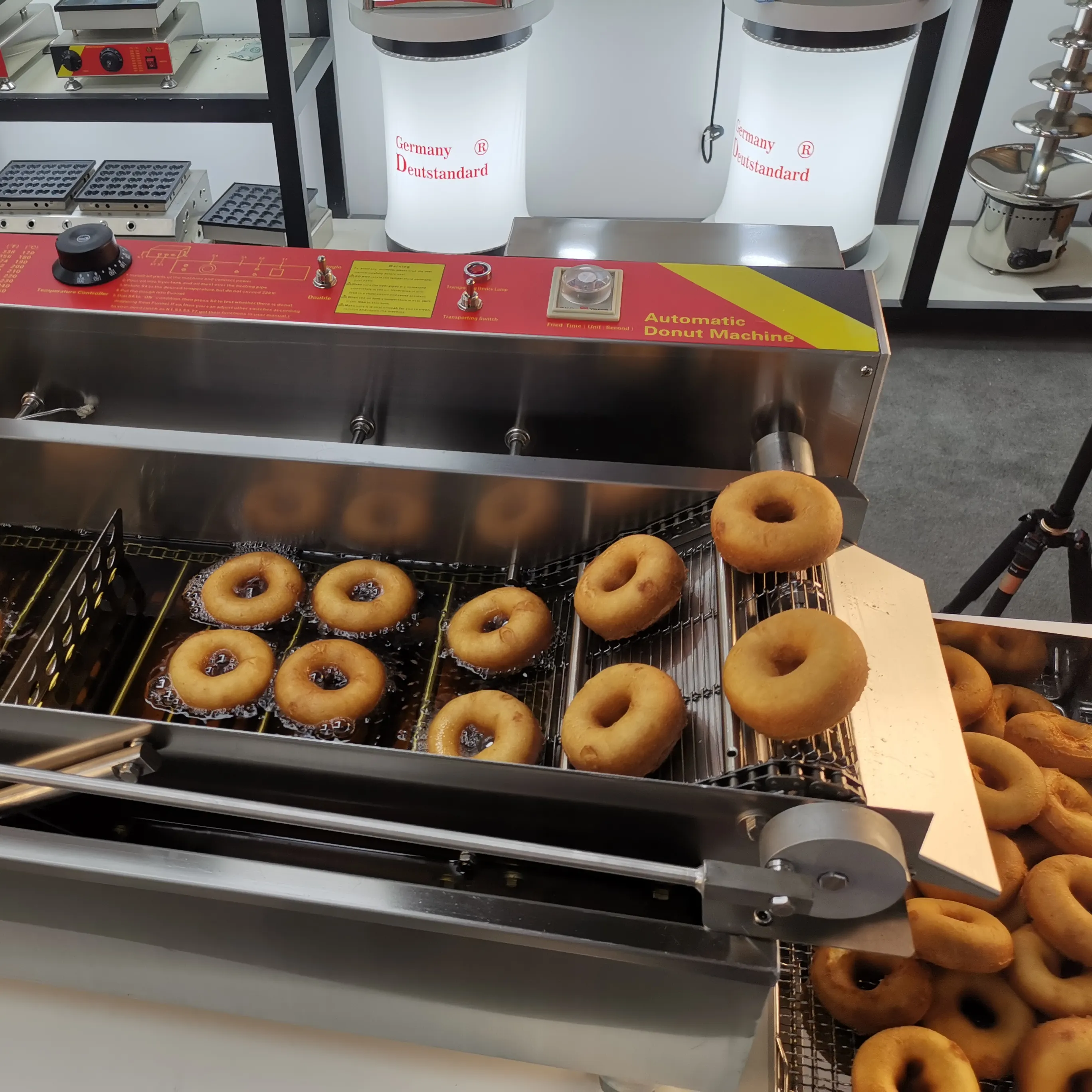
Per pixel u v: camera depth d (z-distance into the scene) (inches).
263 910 37.1
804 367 54.4
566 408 59.1
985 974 46.3
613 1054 40.1
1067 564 95.5
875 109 93.8
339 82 114.3
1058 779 52.6
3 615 57.2
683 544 52.7
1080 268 118.2
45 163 106.0
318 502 57.8
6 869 38.1
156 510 60.1
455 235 102.5
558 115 117.3
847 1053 44.7
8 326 58.9
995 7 87.9
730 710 42.4
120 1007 44.5
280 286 59.4
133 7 92.5
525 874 42.1
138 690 54.3
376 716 53.2
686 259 64.2
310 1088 41.9
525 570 59.2
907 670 43.4
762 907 33.5
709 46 110.0
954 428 109.9
